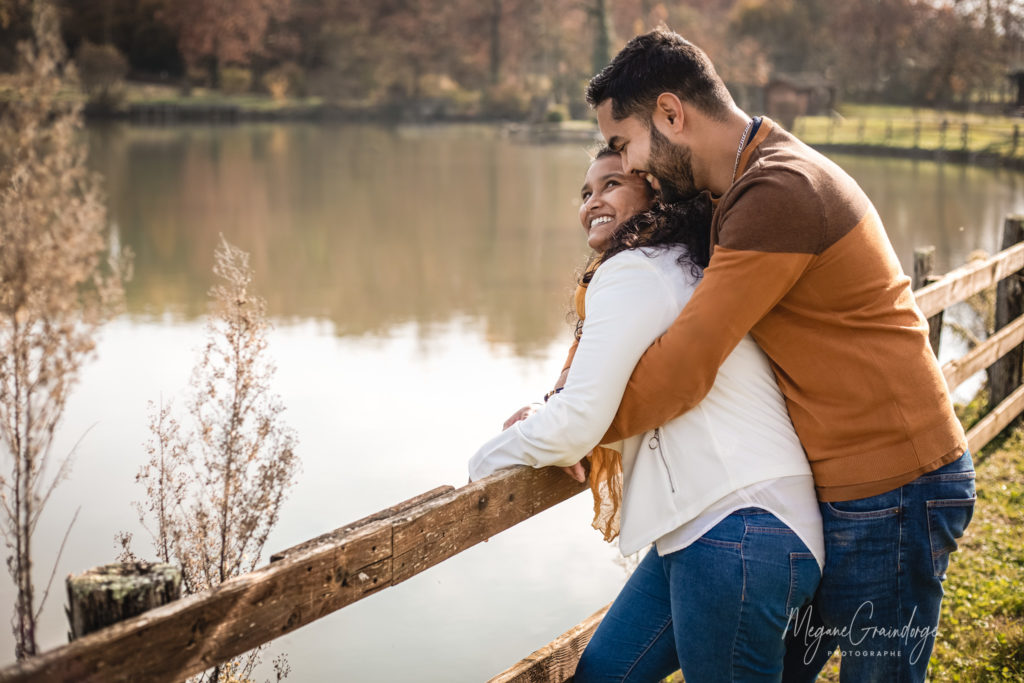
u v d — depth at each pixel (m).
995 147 38.22
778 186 1.59
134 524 5.17
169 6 74.12
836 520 1.70
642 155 1.79
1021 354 5.40
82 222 4.57
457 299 12.97
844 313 1.65
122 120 60.56
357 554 1.49
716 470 1.70
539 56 77.88
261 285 13.66
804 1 80.00
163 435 3.78
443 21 77.62
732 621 1.69
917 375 1.67
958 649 3.24
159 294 12.16
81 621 1.28
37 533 5.02
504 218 21.98
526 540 5.39
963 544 4.05
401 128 62.69
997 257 4.51
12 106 5.69
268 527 3.55
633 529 1.79
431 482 6.06
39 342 4.05
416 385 8.47
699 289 1.63
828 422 1.68
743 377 1.72
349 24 78.00
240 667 3.62
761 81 66.44
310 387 8.30
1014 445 5.09
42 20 6.68
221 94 74.94
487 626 4.43
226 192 25.47
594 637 2.03
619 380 1.69
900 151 40.91
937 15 75.44
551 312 12.12
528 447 1.80
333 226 20.09
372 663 4.07
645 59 1.75
